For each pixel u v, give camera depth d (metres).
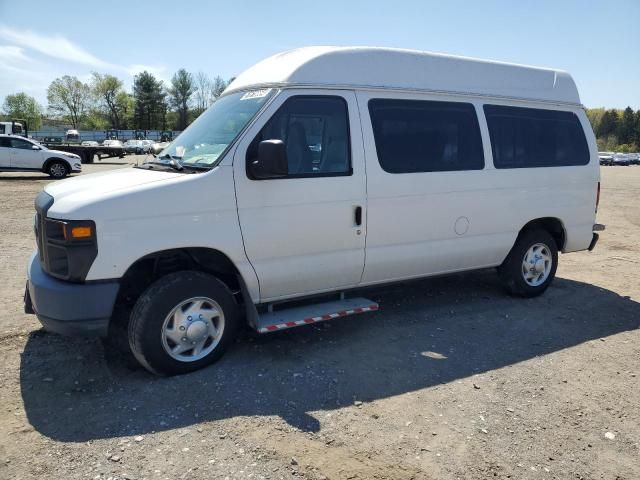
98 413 3.48
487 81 5.50
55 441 3.17
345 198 4.48
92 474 2.88
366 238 4.66
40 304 3.69
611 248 9.44
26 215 11.62
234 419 3.44
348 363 4.32
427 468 3.00
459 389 3.92
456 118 5.19
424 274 5.22
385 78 4.79
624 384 4.07
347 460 3.05
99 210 3.58
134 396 3.70
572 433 3.38
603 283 6.96
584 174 6.16
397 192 4.76
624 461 3.12
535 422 3.50
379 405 3.67
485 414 3.58
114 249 3.63
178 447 3.13
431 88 5.05
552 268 6.20
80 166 22.22
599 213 14.36
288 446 3.17
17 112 100.94
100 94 100.50
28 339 4.68
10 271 6.93
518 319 5.43
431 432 3.36
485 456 3.12
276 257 4.25
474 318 5.44
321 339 4.82
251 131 4.08
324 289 4.65
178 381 3.93
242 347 4.58
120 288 3.73
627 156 72.88
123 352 4.41
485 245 5.49
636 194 20.36
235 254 4.06
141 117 98.56
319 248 4.44
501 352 4.61
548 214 5.92
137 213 3.68
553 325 5.29
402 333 5.00
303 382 3.96
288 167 4.20
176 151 4.54
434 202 5.01
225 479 2.86
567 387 4.00
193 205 3.85
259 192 4.09
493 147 5.42
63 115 100.50
